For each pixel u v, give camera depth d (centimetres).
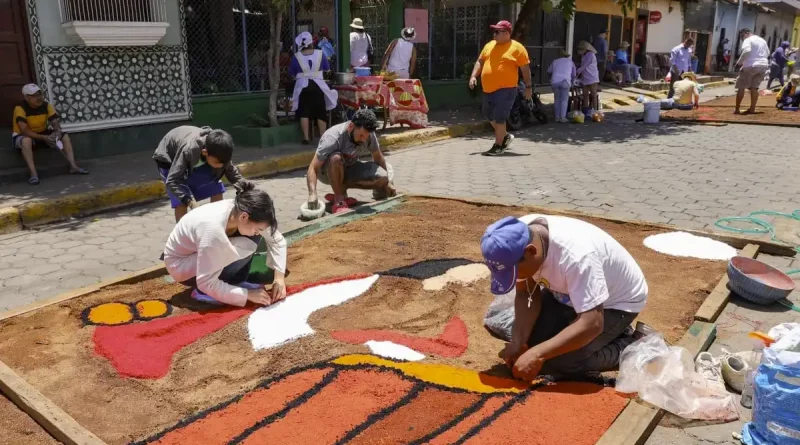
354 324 389
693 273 455
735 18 3172
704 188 721
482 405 298
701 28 2870
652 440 274
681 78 1708
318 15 1231
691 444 271
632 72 2206
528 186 754
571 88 1428
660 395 292
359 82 1098
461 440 271
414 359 344
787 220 586
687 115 1427
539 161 920
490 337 371
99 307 412
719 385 305
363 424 287
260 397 311
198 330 381
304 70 988
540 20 1819
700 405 290
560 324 323
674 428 282
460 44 1578
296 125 1031
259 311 405
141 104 922
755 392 265
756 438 264
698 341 346
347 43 1212
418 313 404
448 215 620
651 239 531
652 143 1060
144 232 602
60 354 355
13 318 396
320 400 306
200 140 479
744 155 923
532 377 307
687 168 837
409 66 1225
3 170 748
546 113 1452
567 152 994
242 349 360
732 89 2355
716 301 398
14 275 492
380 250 518
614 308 310
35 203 634
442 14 1525
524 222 304
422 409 296
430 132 1143
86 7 845
